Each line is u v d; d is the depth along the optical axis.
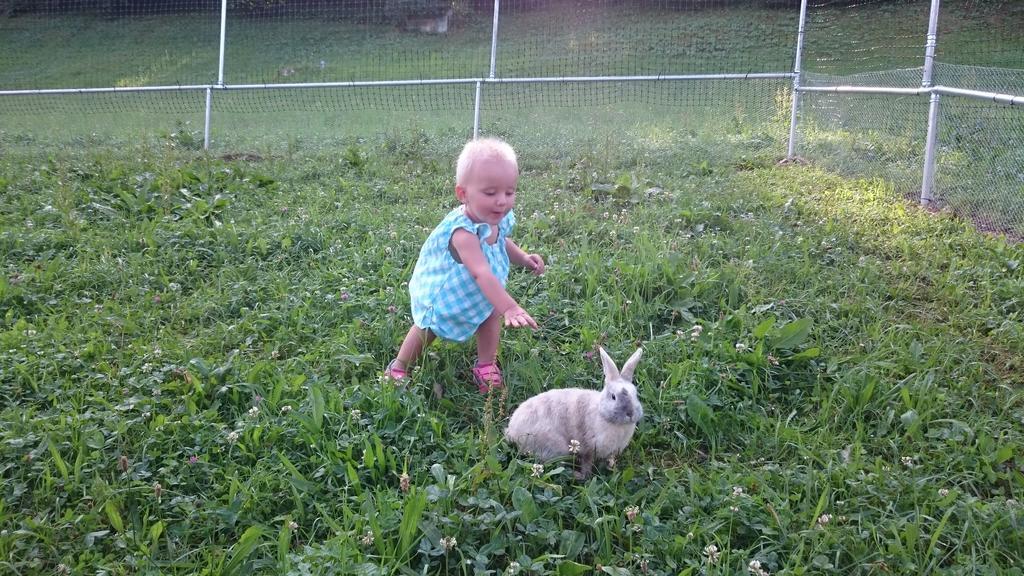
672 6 18.62
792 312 4.61
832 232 5.92
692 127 10.70
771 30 17.14
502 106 13.16
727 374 3.87
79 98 14.88
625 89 14.27
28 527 2.93
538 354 4.15
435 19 17.86
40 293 4.90
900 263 5.36
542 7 18.44
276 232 5.82
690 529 2.95
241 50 17.66
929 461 3.41
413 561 2.83
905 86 8.13
